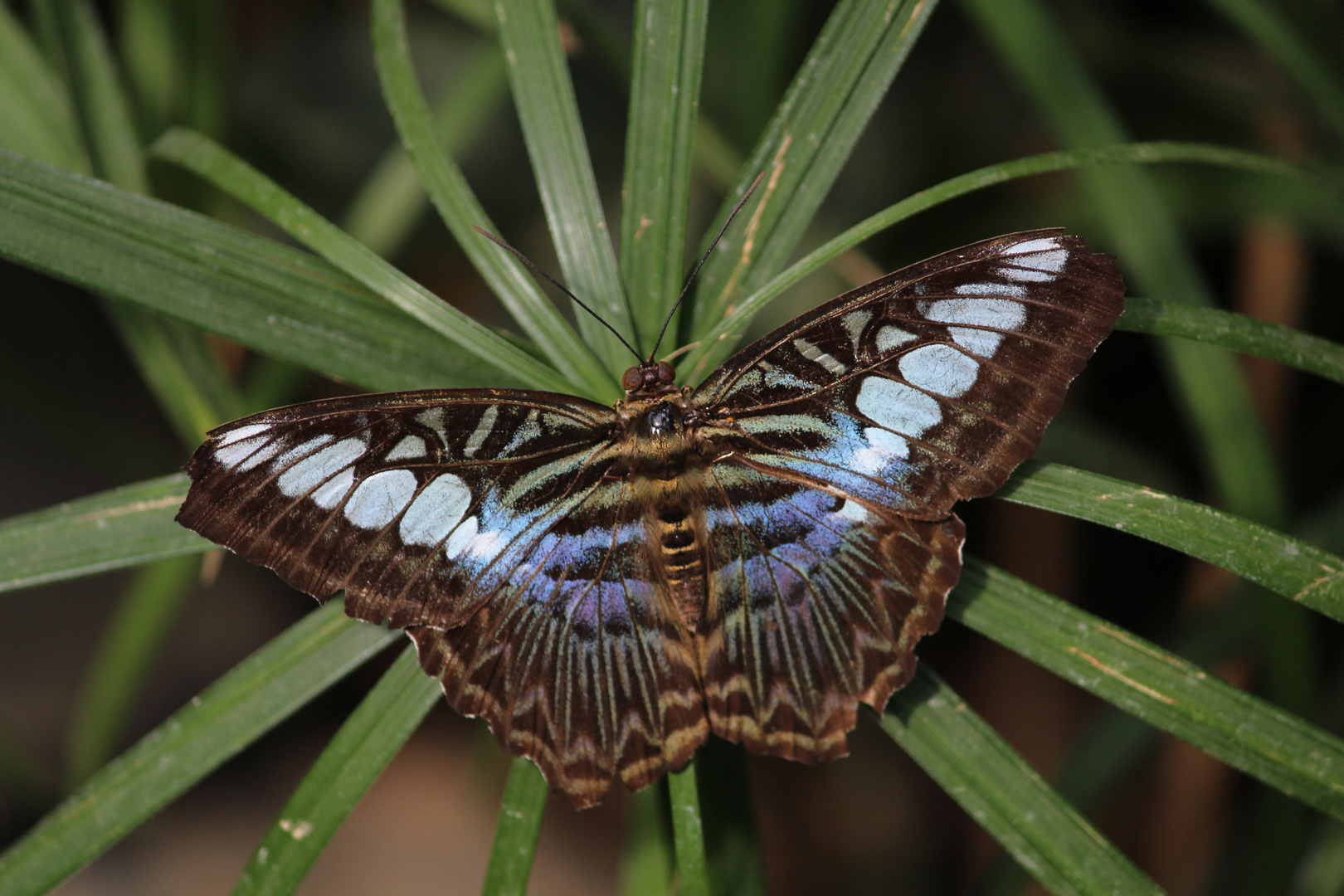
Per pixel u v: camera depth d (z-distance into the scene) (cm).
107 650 69
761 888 64
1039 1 67
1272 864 67
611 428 64
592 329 64
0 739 70
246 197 64
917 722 63
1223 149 64
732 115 70
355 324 64
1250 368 70
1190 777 72
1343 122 66
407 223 70
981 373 63
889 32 64
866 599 64
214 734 63
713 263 64
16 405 72
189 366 66
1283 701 66
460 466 64
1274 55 66
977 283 63
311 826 63
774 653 64
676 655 64
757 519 64
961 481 63
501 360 64
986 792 63
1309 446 71
